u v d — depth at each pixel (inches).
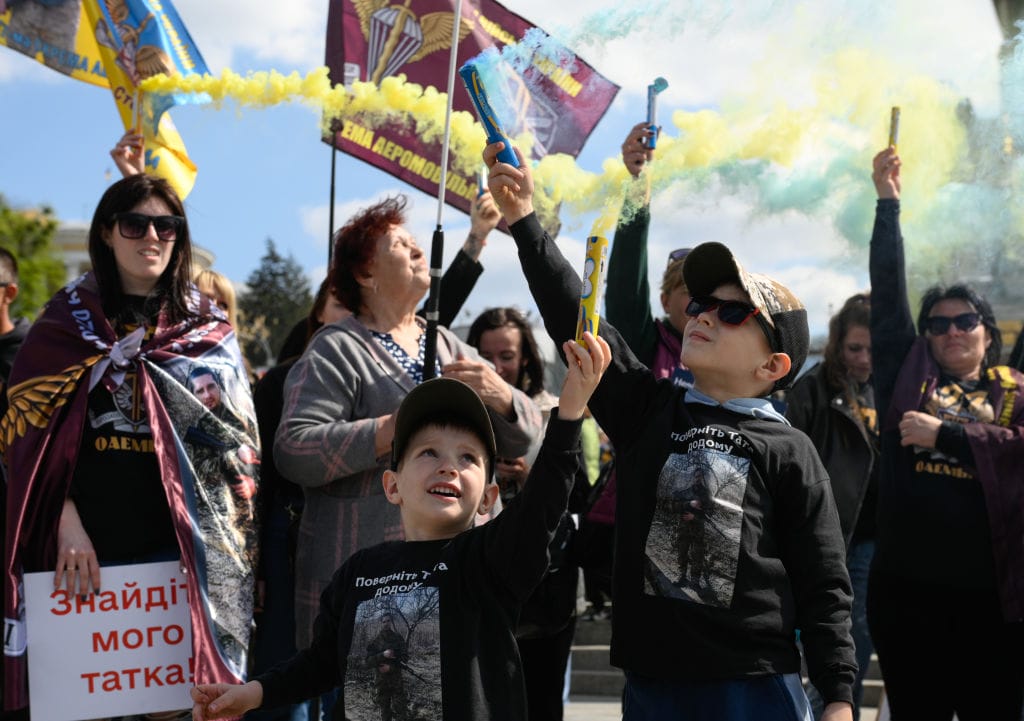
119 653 144.0
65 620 143.3
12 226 1112.8
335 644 111.3
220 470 150.9
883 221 160.1
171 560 149.1
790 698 108.5
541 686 168.4
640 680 113.4
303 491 163.9
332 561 148.5
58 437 145.6
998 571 156.3
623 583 115.1
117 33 188.5
